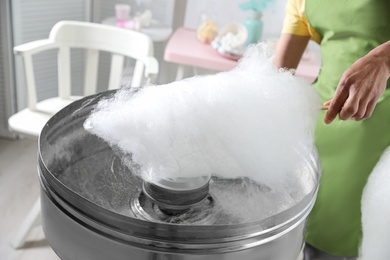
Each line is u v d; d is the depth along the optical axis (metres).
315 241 1.14
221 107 0.55
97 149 0.69
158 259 0.49
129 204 0.61
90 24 1.68
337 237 1.10
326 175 1.07
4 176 1.91
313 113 0.64
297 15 1.10
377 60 0.72
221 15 2.19
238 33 1.98
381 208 0.64
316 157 0.66
